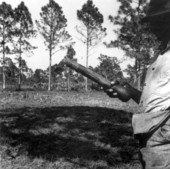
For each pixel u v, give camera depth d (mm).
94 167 6211
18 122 10438
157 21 1604
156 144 1551
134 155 7023
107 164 6418
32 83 72562
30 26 51031
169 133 1530
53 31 48500
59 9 48250
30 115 12008
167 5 1581
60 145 7688
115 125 10461
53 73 68188
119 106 17984
